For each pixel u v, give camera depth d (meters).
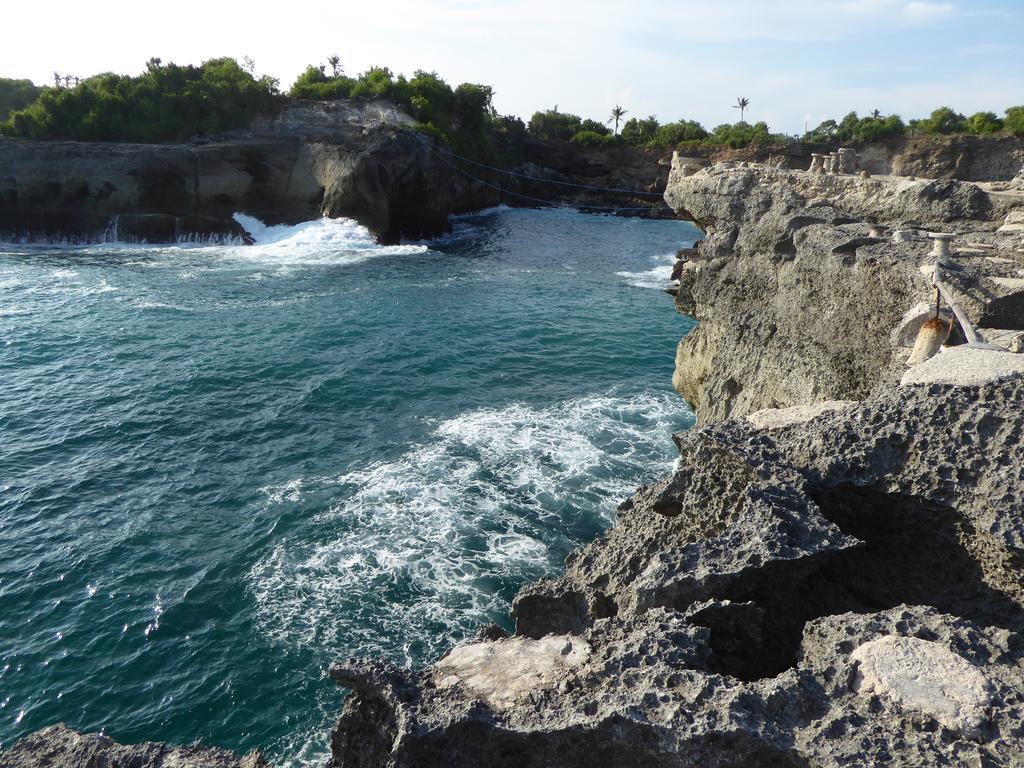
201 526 20.64
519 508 21.48
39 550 19.41
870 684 4.17
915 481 5.68
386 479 23.22
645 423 28.41
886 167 98.25
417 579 18.08
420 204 80.56
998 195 17.86
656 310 47.94
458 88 105.50
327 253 65.75
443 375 33.97
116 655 15.69
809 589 5.91
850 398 12.27
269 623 16.56
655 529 6.98
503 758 4.49
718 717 4.02
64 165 64.75
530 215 103.62
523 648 5.41
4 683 14.95
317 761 13.19
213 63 88.69
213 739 13.71
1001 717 3.82
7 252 60.47
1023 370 7.16
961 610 5.54
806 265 14.06
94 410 28.69
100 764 6.01
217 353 35.91
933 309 10.31
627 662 4.71
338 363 35.06
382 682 4.94
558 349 38.44
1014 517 5.04
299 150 73.69
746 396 15.99
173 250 65.19
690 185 28.70
